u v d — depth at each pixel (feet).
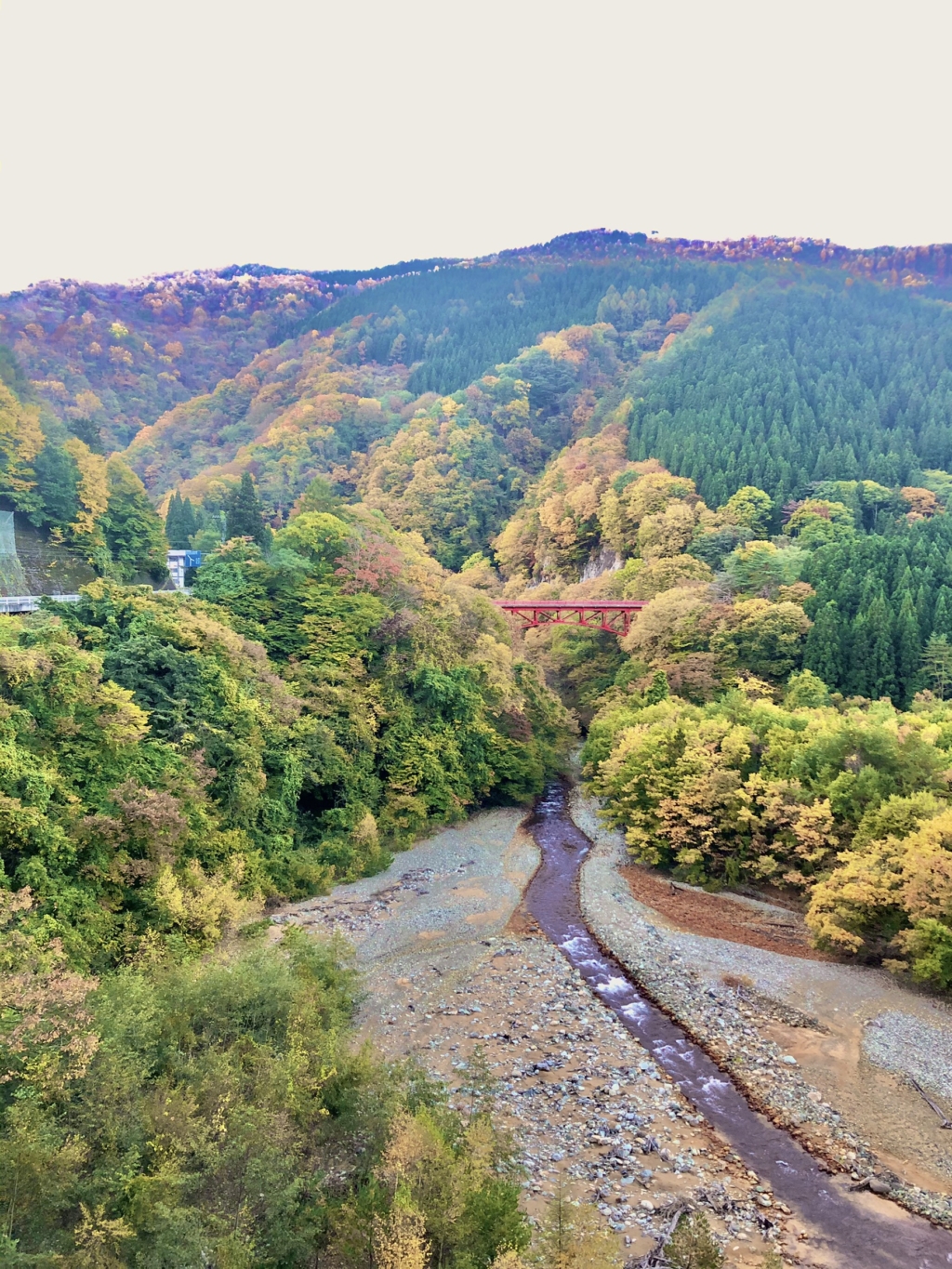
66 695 134.82
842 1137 98.68
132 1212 65.16
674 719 225.56
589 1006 130.62
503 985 137.49
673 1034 123.34
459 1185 72.79
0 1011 74.74
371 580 258.16
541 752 280.10
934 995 133.18
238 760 169.89
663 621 309.83
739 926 165.37
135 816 130.62
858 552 302.45
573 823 242.99
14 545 214.07
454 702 244.83
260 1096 80.48
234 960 114.11
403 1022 123.95
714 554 372.79
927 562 292.20
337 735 208.23
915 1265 78.79
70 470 240.32
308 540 266.57
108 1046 77.87
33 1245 61.57
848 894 142.51
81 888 120.37
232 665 187.21
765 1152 95.96
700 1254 71.97
